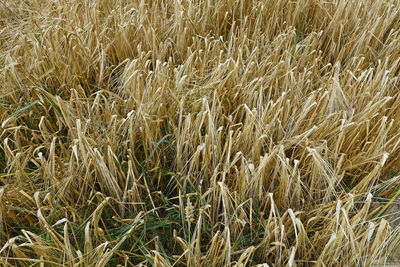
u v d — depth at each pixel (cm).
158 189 235
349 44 313
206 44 294
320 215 204
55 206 193
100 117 246
